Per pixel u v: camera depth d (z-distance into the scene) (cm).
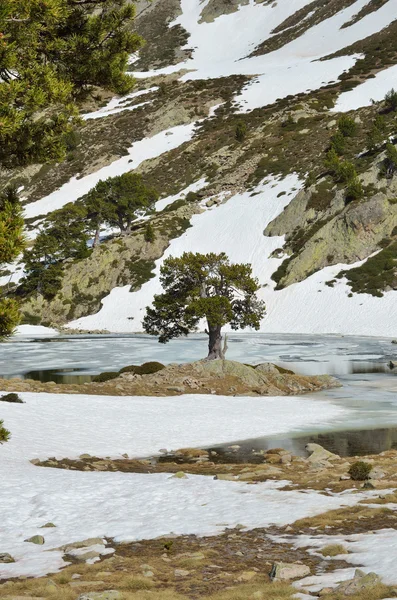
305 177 12900
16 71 1554
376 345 7625
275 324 9919
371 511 1384
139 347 7888
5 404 3178
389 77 16662
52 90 1575
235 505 1509
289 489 1702
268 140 15200
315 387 4525
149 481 1828
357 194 11025
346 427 3008
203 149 15925
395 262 10150
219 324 5069
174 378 4522
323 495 1608
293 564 1028
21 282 12494
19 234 1240
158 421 3058
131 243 12556
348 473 1866
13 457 2203
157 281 11819
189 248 12325
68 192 15775
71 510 1485
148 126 18038
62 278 12219
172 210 13775
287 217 11819
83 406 3328
